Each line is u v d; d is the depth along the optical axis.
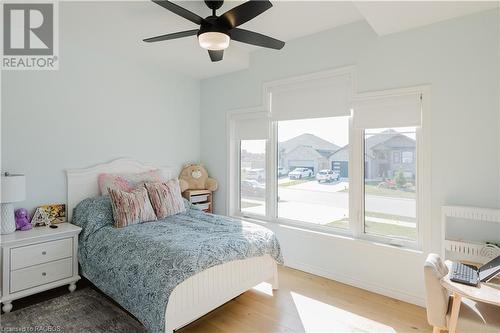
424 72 2.44
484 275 1.63
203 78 4.24
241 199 4.01
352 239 2.85
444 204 2.36
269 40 2.36
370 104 2.73
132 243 2.26
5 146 2.65
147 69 3.68
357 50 2.81
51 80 2.91
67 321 2.18
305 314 2.32
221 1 2.27
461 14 2.25
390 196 2.74
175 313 1.85
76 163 3.09
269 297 2.60
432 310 1.63
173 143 4.00
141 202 2.82
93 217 2.70
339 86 2.96
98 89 3.25
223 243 2.22
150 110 3.73
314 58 3.11
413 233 2.62
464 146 2.28
